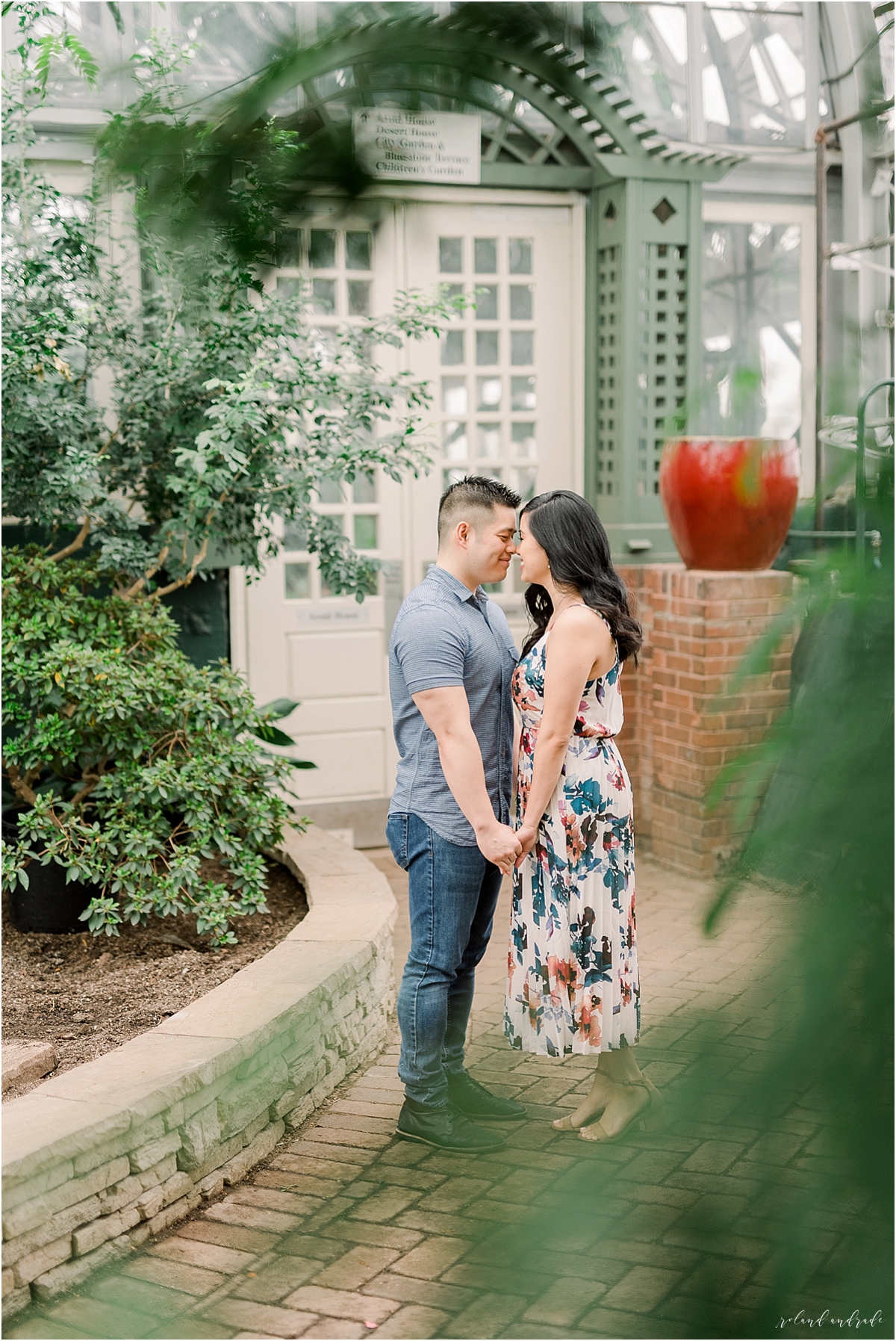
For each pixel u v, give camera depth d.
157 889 3.67
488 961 4.43
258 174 0.98
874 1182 0.62
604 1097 2.91
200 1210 2.69
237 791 3.89
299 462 4.49
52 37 1.68
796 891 0.66
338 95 0.96
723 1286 0.64
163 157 1.00
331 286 5.25
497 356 5.79
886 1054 0.62
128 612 4.23
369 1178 2.80
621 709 2.95
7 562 4.11
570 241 5.79
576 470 5.91
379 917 3.73
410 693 2.91
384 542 5.73
